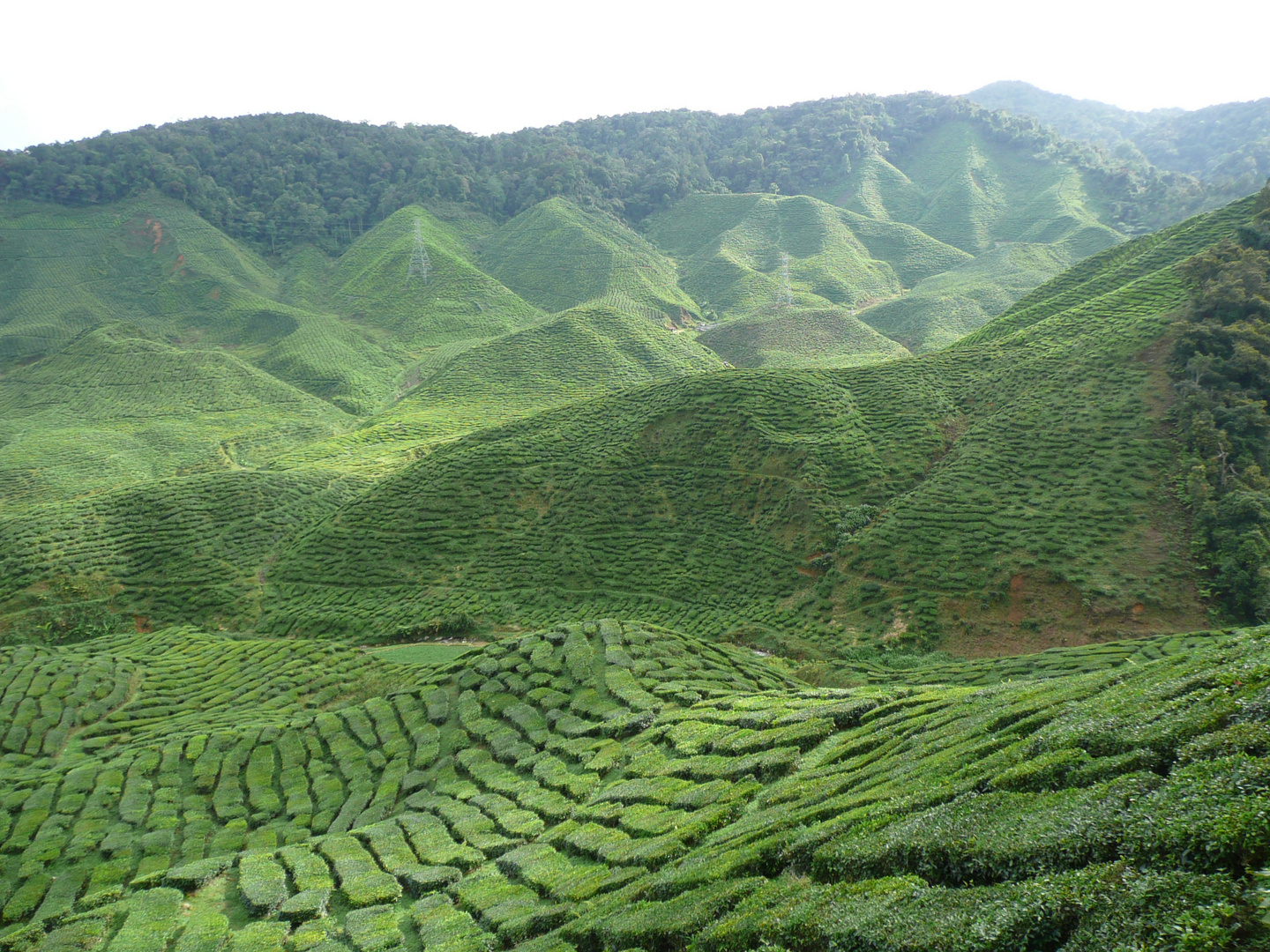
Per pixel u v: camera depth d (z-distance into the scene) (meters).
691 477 86.88
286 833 38.91
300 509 103.94
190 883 33.03
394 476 103.38
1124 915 12.04
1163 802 14.10
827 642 63.41
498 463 97.75
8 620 82.44
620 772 34.91
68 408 178.25
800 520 76.19
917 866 16.86
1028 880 14.20
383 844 33.44
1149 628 57.06
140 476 143.38
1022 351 90.12
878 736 28.66
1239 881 11.69
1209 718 16.45
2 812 42.66
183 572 90.75
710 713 38.00
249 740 48.56
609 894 23.67
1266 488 62.22
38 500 130.00
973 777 20.03
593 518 86.06
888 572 67.00
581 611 75.19
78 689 60.31
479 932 24.94
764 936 16.67
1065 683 26.56
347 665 64.06
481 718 45.28
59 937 29.34
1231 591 57.44
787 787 26.98
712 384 96.88
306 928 28.03
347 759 45.09
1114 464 69.31
